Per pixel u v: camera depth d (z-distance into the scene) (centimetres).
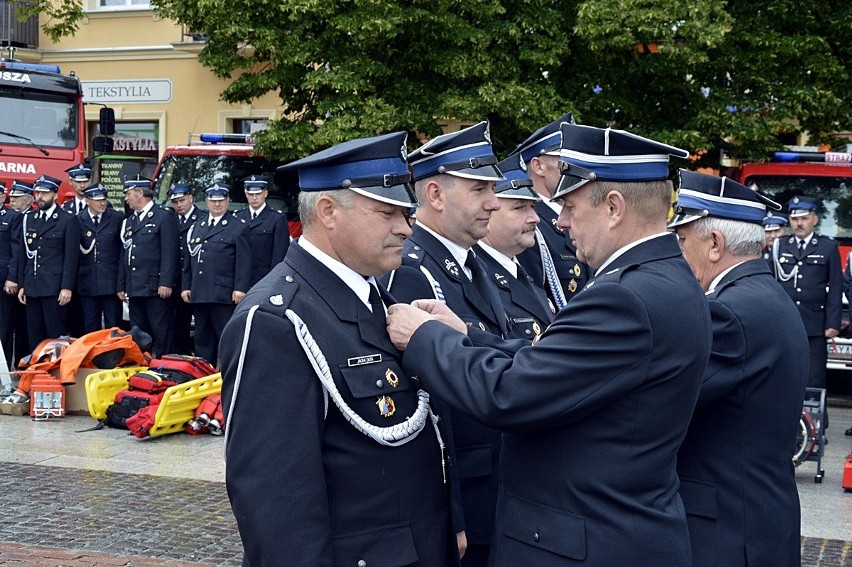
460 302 362
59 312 1172
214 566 551
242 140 1391
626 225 278
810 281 1057
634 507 264
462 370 272
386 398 276
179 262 1160
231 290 1104
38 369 938
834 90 1344
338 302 279
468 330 305
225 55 1359
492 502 349
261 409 263
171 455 792
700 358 270
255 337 266
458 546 303
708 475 331
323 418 269
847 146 1586
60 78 1498
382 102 1267
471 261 378
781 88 1303
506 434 292
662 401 265
